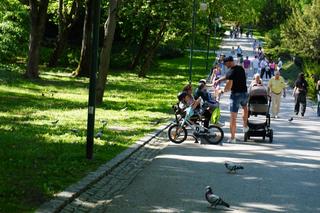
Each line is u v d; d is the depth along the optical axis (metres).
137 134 20.92
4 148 16.19
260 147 20.08
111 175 14.10
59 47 55.81
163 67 68.50
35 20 42.69
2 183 11.83
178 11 49.97
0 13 50.47
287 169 15.74
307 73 51.50
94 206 11.14
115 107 29.55
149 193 12.33
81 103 30.41
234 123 20.92
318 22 59.38
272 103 31.16
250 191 12.85
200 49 94.44
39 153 15.66
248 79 59.19
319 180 14.38
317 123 29.16
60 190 11.60
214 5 65.75
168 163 16.08
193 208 11.13
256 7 98.12
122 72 58.78
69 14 55.78
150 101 33.91
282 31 66.81
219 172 14.94
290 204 11.79
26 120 22.95
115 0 29.33
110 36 29.45
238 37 127.38
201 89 21.69
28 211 9.91
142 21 52.28
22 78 42.19
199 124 20.56
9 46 50.38
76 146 17.30
